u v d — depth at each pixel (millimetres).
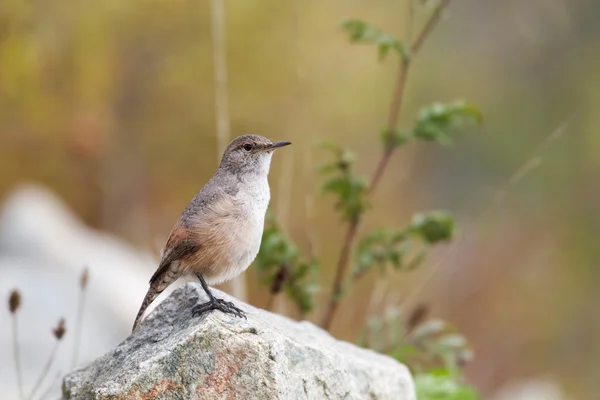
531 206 22953
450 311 16953
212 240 5949
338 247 15289
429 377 7594
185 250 5961
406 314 9039
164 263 6012
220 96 8930
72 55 17797
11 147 17234
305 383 5406
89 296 11578
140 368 5023
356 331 10734
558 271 20516
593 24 27750
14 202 13742
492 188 23375
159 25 18812
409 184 20219
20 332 10391
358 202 8195
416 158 21828
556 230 22047
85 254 12914
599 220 22516
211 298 5727
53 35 17562
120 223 17375
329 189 8164
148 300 6047
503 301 18688
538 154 8945
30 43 16844
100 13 18141
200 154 18344
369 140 19359
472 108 8109
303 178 16141
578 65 26922
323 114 18781
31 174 17203
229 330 5184
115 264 13055
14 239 12586
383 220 18234
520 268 20234
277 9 19594
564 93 26234
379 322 8227
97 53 18000
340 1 20766
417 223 8102
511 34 27469
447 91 24688
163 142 18234
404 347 8047
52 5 17594
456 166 23797
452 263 16938
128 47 18594
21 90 17141
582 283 20562
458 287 17875
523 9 28016
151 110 18484
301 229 15445
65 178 17453
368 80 19844
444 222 8086
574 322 19469
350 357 5852
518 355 17688
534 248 21125
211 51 18844
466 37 27062
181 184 18078
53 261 12305
